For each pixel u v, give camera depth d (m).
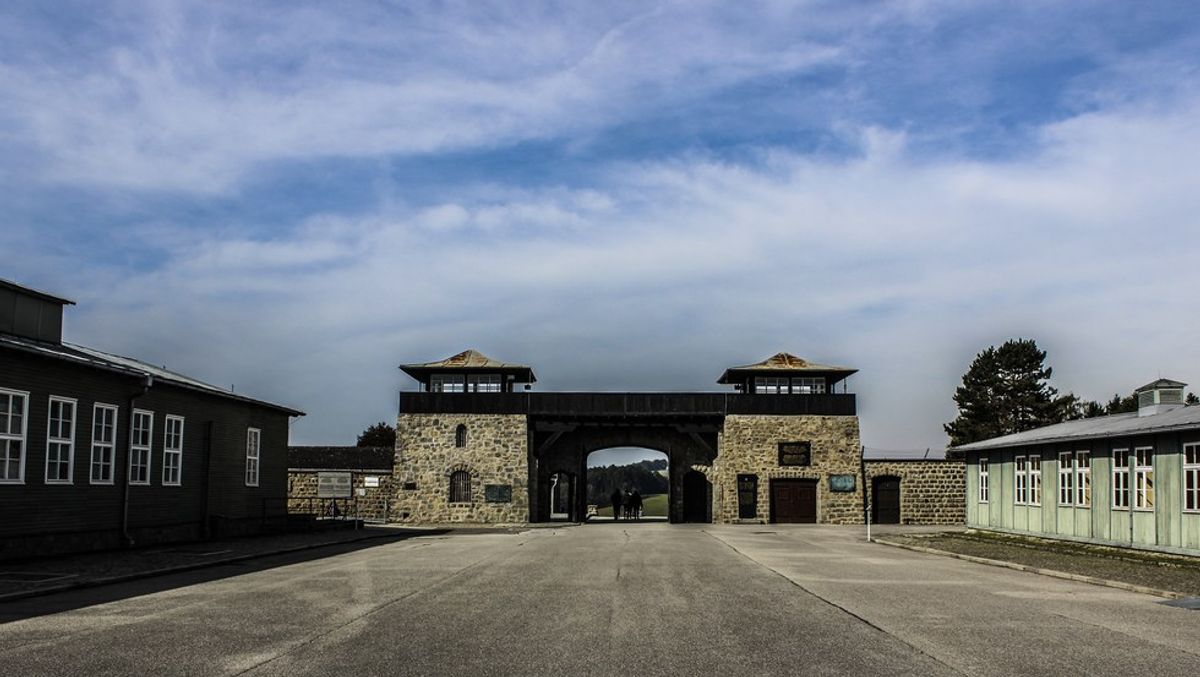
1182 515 22.53
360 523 37.62
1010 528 32.53
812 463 45.31
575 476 47.97
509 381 46.84
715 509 46.44
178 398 27.50
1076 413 63.66
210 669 8.70
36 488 21.05
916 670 8.82
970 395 65.44
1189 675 8.66
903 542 28.11
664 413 45.28
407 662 9.08
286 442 35.84
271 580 16.69
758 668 8.88
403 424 45.72
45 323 24.31
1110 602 14.17
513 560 21.08
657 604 13.44
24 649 9.66
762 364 47.34
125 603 13.39
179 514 27.47
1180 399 27.84
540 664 9.02
